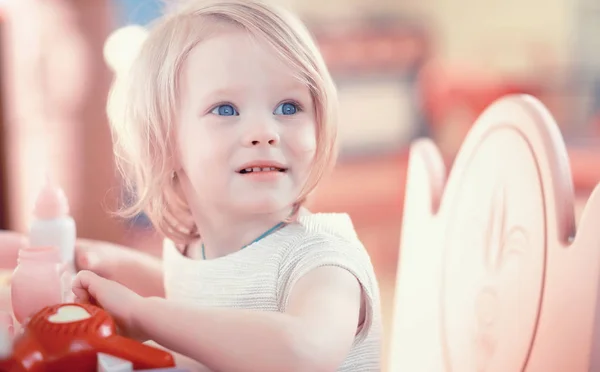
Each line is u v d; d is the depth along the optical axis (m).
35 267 0.64
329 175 0.76
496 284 0.73
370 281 0.65
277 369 0.52
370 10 4.05
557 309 0.62
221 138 0.66
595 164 3.37
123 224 2.66
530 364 0.65
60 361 0.48
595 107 4.11
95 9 2.50
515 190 0.72
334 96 0.71
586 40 4.21
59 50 2.43
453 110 3.95
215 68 0.67
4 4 2.23
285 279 0.66
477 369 0.75
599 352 0.58
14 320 0.66
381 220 3.42
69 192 2.54
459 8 4.19
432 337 0.86
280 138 0.67
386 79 4.01
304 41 0.69
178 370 0.48
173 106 0.71
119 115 0.81
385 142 3.93
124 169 0.84
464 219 0.81
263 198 0.66
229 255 0.72
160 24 0.76
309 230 0.69
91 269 0.85
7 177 2.29
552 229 0.65
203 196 0.69
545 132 0.68
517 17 4.34
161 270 0.90
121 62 0.91
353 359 0.67
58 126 2.46
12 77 2.27
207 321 0.55
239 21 0.68
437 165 0.95
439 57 4.14
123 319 0.58
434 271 0.87
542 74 4.15
